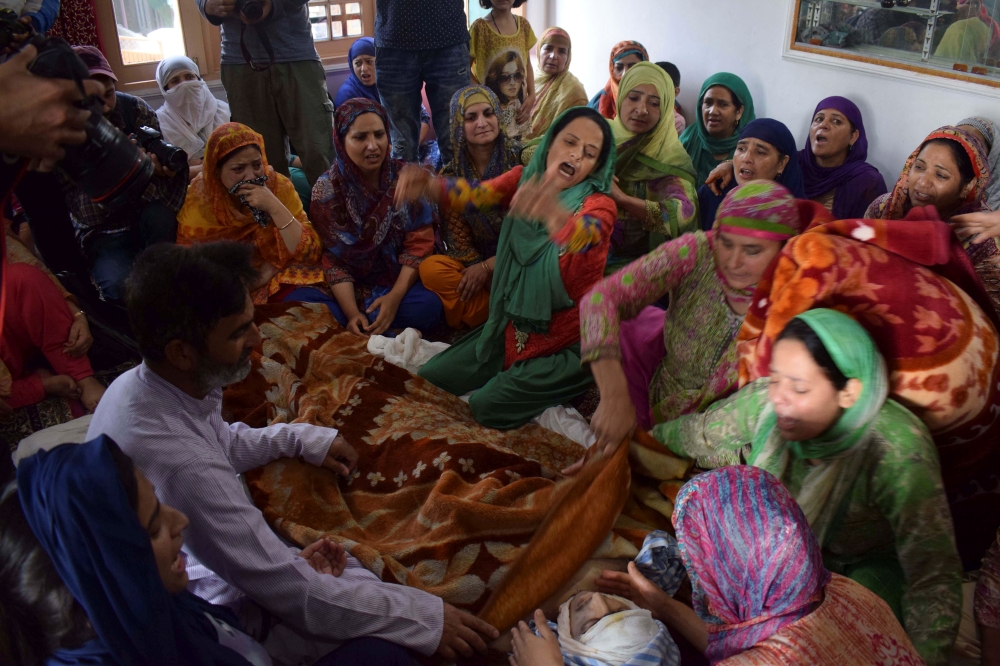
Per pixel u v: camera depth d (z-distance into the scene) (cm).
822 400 125
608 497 156
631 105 272
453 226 255
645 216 264
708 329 160
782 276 140
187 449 130
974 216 176
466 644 139
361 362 219
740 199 150
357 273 256
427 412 200
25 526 91
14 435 206
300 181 344
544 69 402
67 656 92
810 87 325
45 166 108
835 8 304
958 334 130
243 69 321
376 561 151
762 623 103
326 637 133
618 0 421
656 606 138
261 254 251
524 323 210
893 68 288
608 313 158
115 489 88
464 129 258
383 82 342
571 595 151
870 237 137
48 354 209
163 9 384
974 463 142
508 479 177
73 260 257
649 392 180
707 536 108
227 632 116
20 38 100
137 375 133
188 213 248
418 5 322
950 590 126
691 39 382
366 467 185
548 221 203
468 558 157
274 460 173
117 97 268
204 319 124
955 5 262
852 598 104
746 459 151
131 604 90
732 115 315
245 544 130
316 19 437
